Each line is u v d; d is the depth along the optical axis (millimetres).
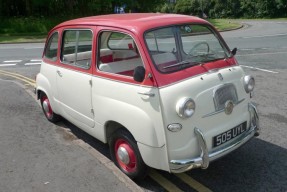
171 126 3766
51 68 6004
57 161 5152
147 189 4352
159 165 3957
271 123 6234
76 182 4543
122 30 4281
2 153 5484
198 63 4242
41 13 35844
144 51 3979
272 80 9320
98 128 4828
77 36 5133
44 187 4461
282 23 34281
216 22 38688
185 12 62000
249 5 54562
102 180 4559
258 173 4566
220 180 4449
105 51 4762
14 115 7266
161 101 3762
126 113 4141
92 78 4738
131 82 4098
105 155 5324
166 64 4016
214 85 4062
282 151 5148
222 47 4844
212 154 3996
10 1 35188
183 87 3834
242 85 4461
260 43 17688
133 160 4406
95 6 34906
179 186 4371
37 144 5797
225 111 4148
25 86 9688
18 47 20125
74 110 5402
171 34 4301
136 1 36094
